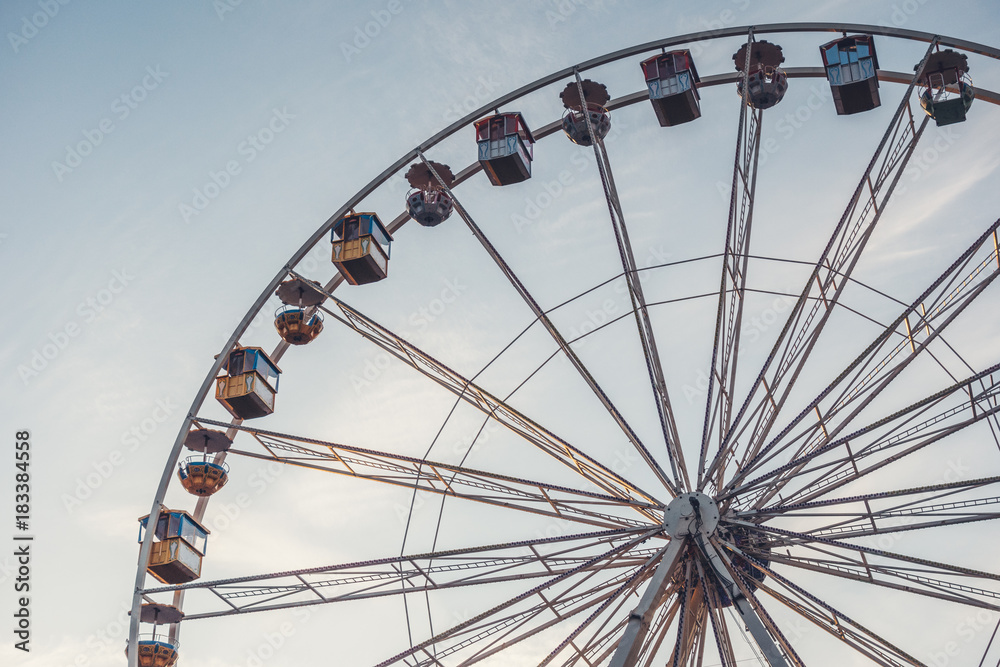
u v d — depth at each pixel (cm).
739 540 2284
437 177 2730
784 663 1880
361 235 2931
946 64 2609
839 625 2183
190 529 2792
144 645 2700
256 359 2944
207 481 2877
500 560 2312
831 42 2806
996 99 2588
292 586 2447
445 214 2969
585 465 2370
